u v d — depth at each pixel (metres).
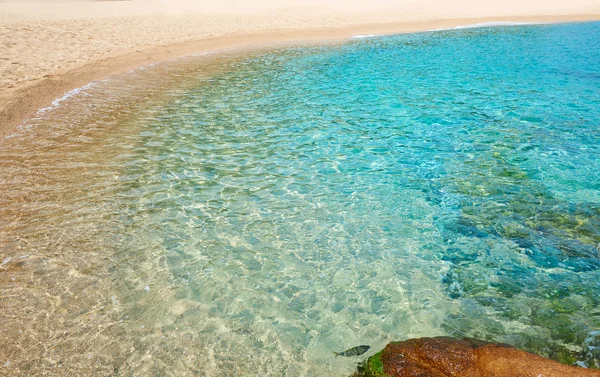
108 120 12.49
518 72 18.33
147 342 5.18
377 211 8.25
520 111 13.47
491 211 8.15
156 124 12.34
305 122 12.75
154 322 5.50
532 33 27.38
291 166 9.98
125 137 11.31
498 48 23.39
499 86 16.31
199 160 10.15
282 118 13.08
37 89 14.04
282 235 7.49
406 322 5.64
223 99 14.87
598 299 5.95
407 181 9.34
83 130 11.65
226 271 6.56
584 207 8.16
